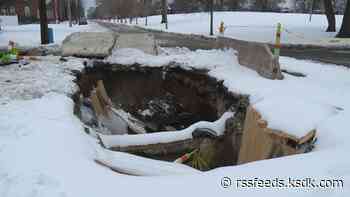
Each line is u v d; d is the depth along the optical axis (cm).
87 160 466
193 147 816
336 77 958
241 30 3077
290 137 560
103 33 1459
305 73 1023
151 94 1251
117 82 1247
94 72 1236
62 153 481
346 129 529
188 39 2469
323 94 756
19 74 1001
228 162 819
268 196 362
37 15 7150
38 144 509
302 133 554
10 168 436
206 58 1230
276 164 438
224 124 847
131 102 1241
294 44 1978
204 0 5006
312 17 4609
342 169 413
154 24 4900
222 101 956
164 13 4844
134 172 472
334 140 511
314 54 1570
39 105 703
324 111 606
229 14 5178
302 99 685
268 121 615
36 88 838
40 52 1571
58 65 1145
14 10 6950
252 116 680
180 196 371
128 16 8094
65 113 659
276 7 7012
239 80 936
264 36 2517
